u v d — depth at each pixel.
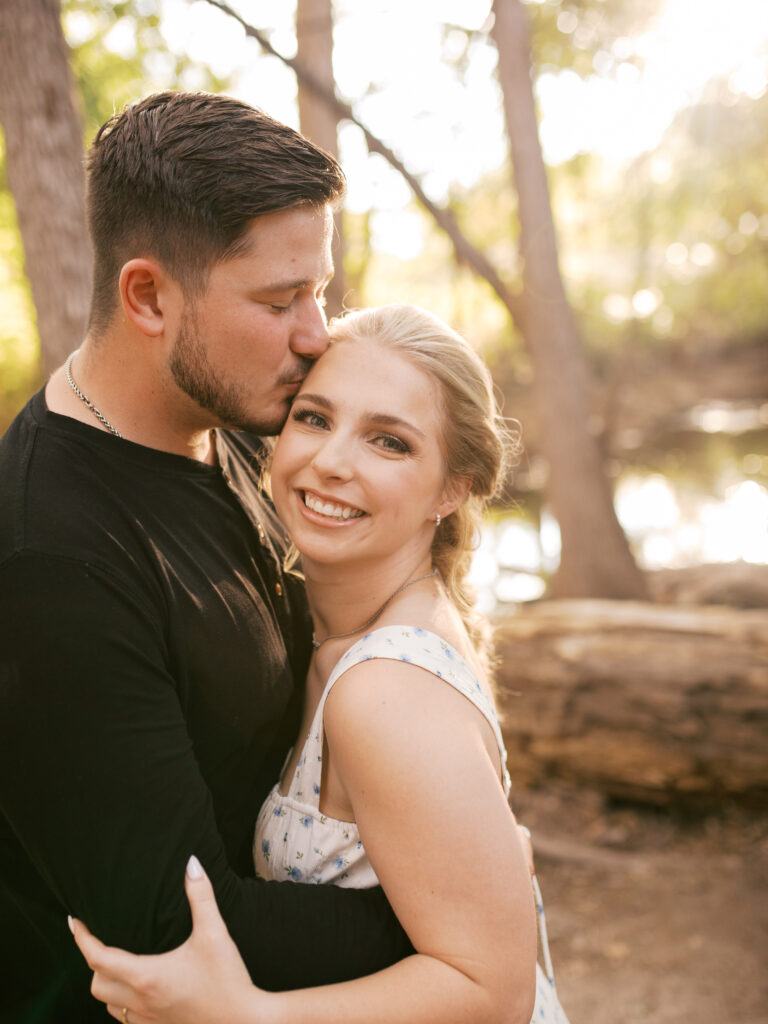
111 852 1.21
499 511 11.29
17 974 1.50
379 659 1.32
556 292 7.47
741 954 3.67
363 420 1.41
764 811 4.63
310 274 1.37
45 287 2.86
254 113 1.35
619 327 13.64
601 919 4.02
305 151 1.35
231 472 1.65
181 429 1.47
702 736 4.52
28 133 2.82
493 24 7.24
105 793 1.21
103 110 7.02
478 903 1.21
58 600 1.22
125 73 7.04
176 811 1.24
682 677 4.56
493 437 1.53
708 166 9.55
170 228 1.30
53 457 1.33
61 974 1.49
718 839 4.53
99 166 1.37
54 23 2.86
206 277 1.31
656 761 4.60
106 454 1.38
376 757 1.25
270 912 1.29
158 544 1.37
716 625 4.74
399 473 1.43
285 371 1.42
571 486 7.46
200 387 1.38
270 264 1.32
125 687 1.23
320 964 1.28
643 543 13.41
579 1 7.62
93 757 1.21
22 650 1.21
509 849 1.24
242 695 1.45
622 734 4.66
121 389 1.41
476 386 1.49
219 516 1.51
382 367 1.43
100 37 6.67
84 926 1.27
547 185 7.46
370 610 1.53
